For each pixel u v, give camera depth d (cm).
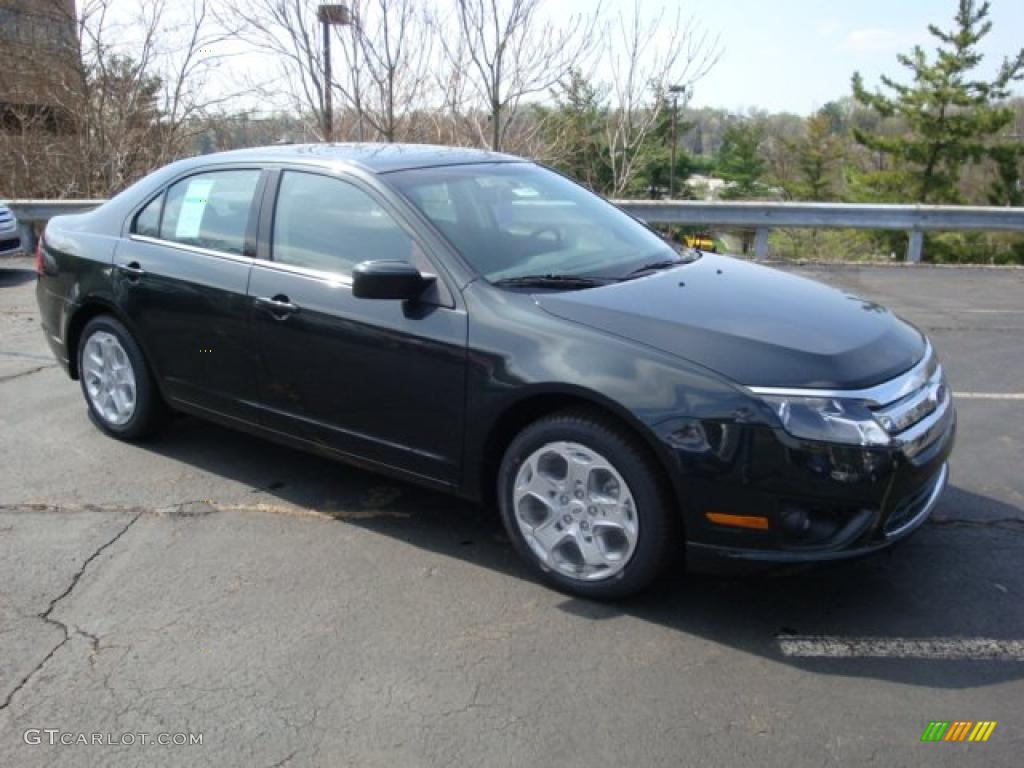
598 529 328
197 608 332
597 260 394
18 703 280
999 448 487
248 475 454
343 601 337
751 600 335
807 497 294
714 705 277
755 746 259
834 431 291
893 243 2634
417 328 355
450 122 1290
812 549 299
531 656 302
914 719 270
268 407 417
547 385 322
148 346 462
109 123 1619
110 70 1595
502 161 455
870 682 288
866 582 347
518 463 341
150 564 364
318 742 262
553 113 1408
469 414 346
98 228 491
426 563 365
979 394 586
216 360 431
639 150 1421
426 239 365
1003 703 277
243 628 319
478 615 327
